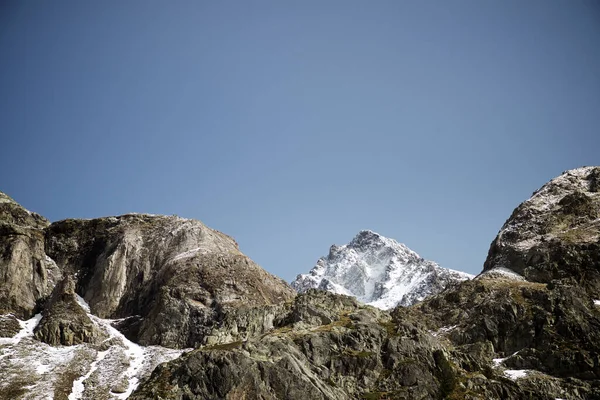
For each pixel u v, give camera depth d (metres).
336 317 128.12
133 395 105.12
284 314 133.75
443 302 157.75
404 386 109.00
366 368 110.88
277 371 103.50
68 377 131.88
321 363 111.25
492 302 145.50
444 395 108.12
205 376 102.44
